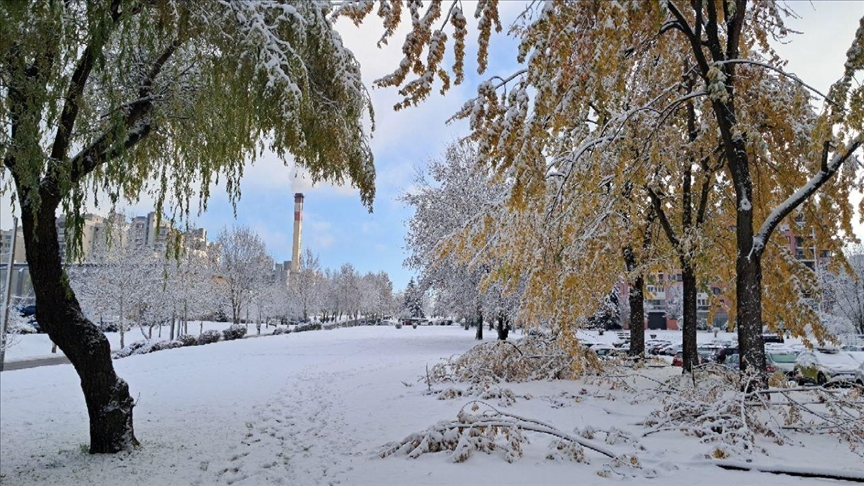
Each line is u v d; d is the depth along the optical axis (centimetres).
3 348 2120
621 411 871
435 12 385
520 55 374
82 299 2992
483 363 1260
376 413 937
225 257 4597
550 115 454
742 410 654
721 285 1311
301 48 724
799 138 980
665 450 629
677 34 1073
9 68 538
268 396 1192
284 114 656
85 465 650
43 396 1247
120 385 737
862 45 644
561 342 1027
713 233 1166
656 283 1372
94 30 563
